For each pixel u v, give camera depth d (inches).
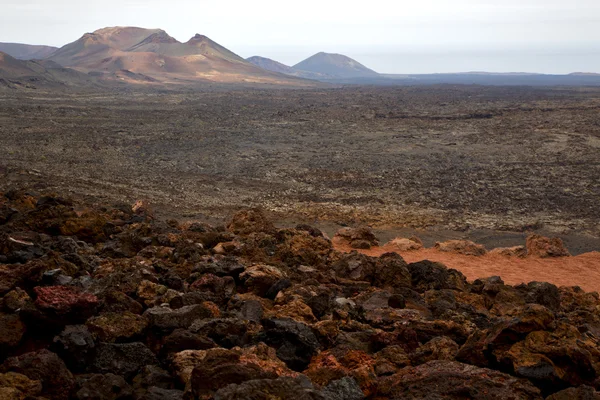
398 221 1274.6
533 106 4099.4
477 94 5836.6
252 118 3321.9
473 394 253.9
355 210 1368.1
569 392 255.4
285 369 268.4
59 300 297.0
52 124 2780.5
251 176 1785.2
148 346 307.0
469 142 2500.0
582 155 2186.3
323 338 341.4
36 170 1670.8
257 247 597.0
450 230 1223.5
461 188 1652.3
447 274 598.9
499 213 1386.6
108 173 1738.4
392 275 573.9
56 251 492.1
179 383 267.3
